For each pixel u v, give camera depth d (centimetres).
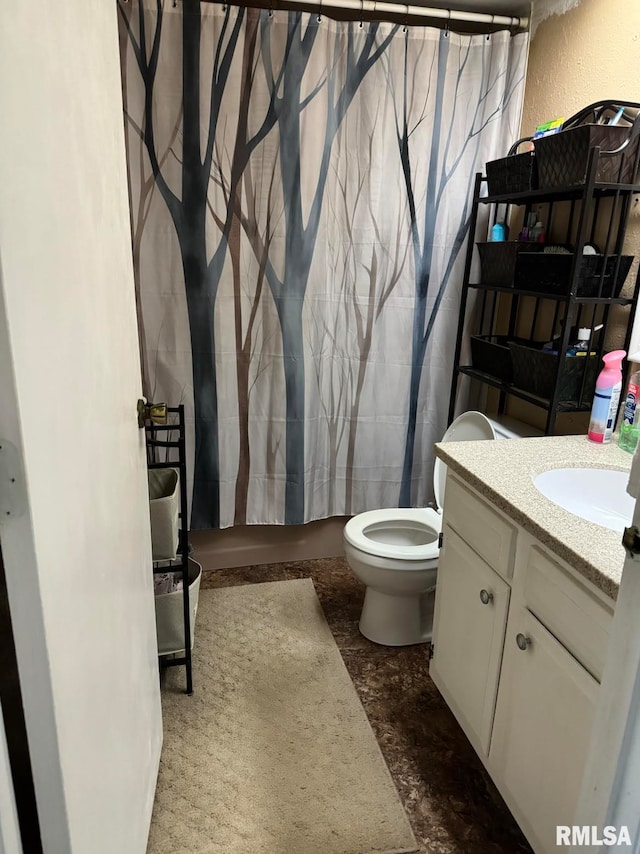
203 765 158
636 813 73
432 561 190
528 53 215
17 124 59
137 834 117
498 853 137
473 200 216
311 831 141
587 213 158
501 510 130
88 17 89
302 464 242
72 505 75
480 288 214
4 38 56
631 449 156
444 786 154
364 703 182
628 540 71
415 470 255
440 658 169
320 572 256
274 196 211
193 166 204
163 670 192
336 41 204
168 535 161
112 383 102
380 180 219
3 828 59
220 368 225
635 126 155
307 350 229
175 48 193
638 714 71
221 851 135
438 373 245
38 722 66
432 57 209
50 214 69
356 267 229
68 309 76
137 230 207
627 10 165
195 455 232
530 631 122
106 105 102
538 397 184
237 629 215
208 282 215
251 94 201
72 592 74
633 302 167
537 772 121
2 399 57
